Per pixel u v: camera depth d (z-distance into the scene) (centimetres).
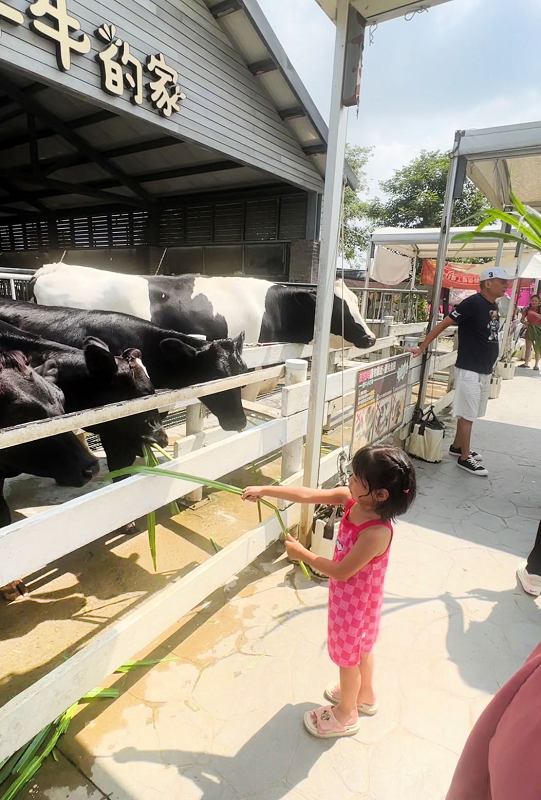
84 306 335
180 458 193
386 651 209
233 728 171
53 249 1193
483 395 403
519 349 1167
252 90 656
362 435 327
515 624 228
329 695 183
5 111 758
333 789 152
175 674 194
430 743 168
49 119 718
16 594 241
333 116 206
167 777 154
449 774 157
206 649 208
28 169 952
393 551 286
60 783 151
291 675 195
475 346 385
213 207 905
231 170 795
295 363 264
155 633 178
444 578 262
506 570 271
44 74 432
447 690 190
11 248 1309
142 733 169
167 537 301
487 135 362
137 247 1009
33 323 280
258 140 683
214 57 593
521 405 652
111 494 160
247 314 424
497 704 72
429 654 208
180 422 497
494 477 400
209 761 159
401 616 231
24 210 1182
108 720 173
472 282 1109
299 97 663
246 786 152
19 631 220
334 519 250
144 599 245
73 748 162
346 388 297
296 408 260
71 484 218
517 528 319
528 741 59
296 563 268
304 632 219
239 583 252
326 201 216
